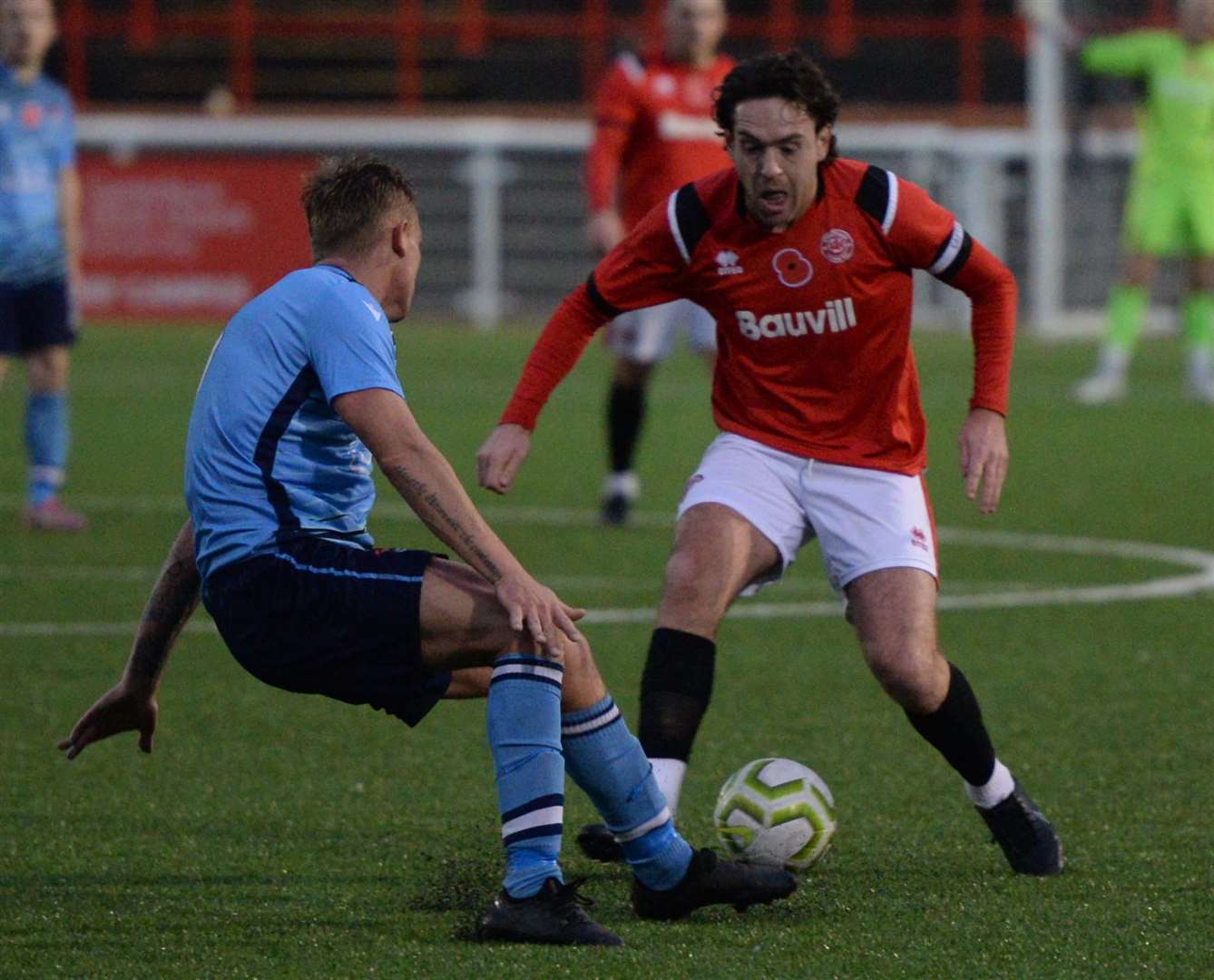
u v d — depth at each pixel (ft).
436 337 245.45
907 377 55.83
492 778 63.93
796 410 55.72
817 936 46.85
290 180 249.14
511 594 44.88
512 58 315.78
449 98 316.19
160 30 296.92
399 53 317.01
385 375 45.85
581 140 264.93
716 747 68.08
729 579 54.24
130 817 58.85
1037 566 105.81
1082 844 55.88
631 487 120.67
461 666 46.52
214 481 46.70
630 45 301.84
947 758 52.85
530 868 46.14
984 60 312.29
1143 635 87.30
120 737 69.26
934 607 53.88
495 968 44.04
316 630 45.75
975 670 80.43
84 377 200.64
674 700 53.01
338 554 46.21
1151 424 173.27
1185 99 186.80
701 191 54.85
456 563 46.75
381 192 48.32
